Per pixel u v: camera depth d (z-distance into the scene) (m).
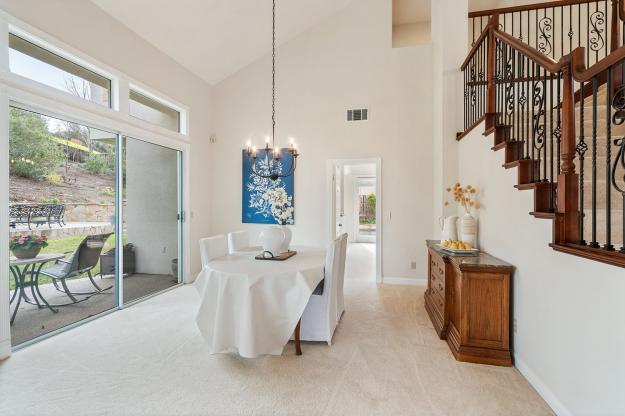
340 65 4.86
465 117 3.67
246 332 2.19
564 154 1.70
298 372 2.17
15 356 2.38
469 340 2.33
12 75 2.43
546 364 1.84
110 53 3.34
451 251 2.83
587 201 2.21
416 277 4.59
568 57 1.66
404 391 1.94
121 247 3.54
